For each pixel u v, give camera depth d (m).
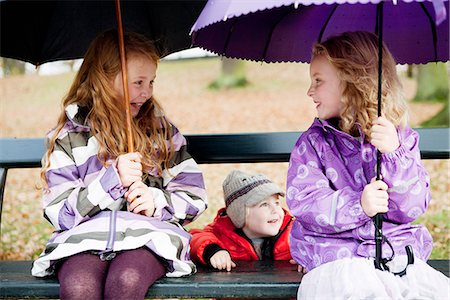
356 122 2.47
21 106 9.65
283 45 2.89
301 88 10.66
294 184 2.50
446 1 2.10
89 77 2.77
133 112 2.78
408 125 2.48
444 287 2.28
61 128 2.70
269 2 2.06
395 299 2.22
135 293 2.31
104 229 2.49
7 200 6.07
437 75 9.03
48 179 2.62
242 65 11.30
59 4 3.04
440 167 6.26
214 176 6.35
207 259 2.72
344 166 2.50
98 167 2.66
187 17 3.06
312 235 2.49
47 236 5.35
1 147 3.11
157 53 2.92
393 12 2.80
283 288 2.41
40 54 3.07
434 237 5.00
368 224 2.41
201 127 9.02
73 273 2.36
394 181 2.30
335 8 2.88
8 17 2.89
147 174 2.76
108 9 3.08
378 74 2.35
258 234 2.94
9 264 2.84
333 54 2.47
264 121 9.22
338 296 2.23
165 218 2.67
